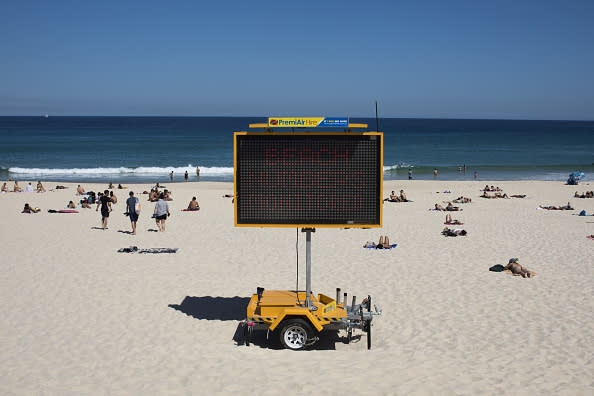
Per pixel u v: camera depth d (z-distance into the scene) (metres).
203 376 7.20
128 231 20.33
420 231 20.41
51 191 36.00
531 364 7.73
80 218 23.70
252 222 8.86
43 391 6.72
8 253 16.08
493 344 8.74
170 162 73.25
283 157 8.74
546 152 92.44
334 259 15.59
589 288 12.21
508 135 158.50
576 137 146.75
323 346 8.94
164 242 18.17
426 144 115.19
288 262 15.25
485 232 20.05
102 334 9.27
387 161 77.19
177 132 163.88
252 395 6.53
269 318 8.70
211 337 9.27
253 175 8.79
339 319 8.64
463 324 9.85
